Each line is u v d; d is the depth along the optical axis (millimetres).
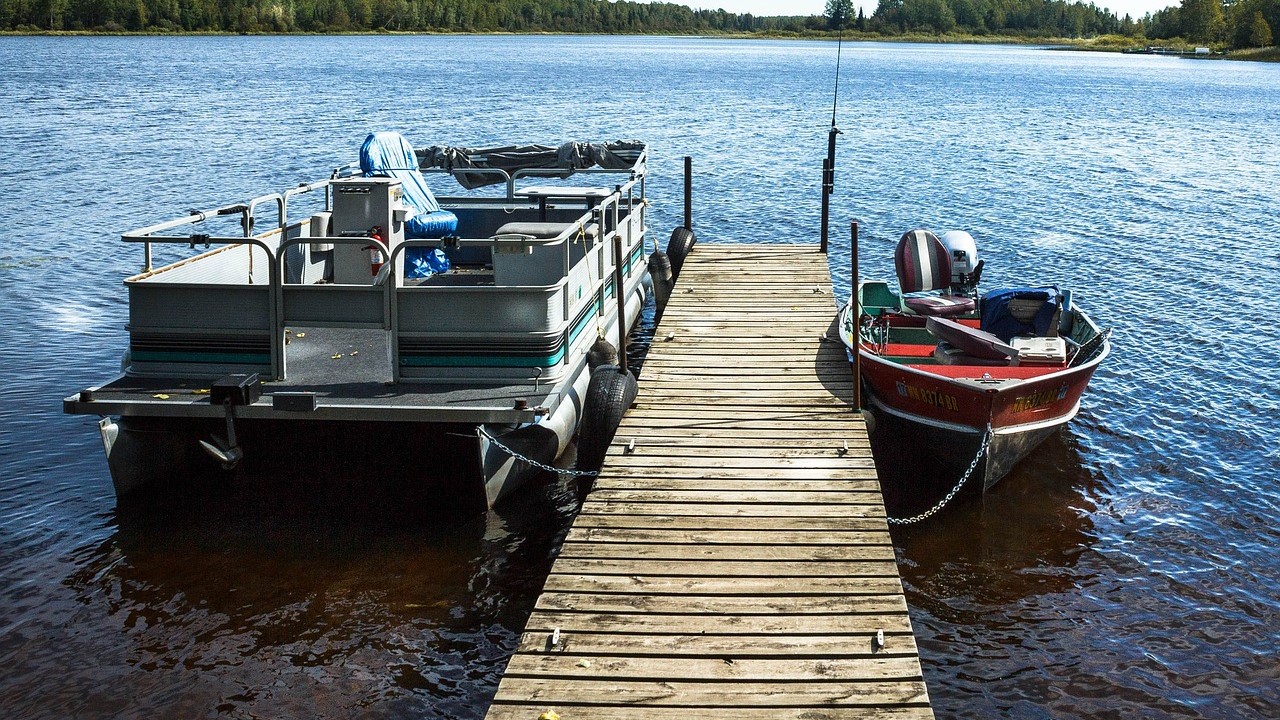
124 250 21688
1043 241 24094
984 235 24734
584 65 117688
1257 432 12711
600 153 16047
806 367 12242
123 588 8727
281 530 9773
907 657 6457
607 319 13078
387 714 7266
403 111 55094
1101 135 49625
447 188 33469
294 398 9289
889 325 12906
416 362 10008
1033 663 8055
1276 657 8141
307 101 60250
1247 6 179500
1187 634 8453
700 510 8547
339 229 12859
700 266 17312
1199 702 7594
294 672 7676
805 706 5992
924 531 10180
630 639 6668
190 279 10875
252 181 30578
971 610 8789
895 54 197250
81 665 7676
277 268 9859
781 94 73125
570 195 15641
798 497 8773
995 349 11234
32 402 13078
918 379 10742
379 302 9906
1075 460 11914
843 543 7961
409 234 13961
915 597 8977
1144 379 14547
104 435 9750
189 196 27953
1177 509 10711
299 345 11305
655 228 25359
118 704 7258
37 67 89812
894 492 11062
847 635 6711
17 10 181000
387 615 8422
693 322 14078
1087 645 8297
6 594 8586
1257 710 7508
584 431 10422
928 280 13828
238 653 7883
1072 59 175625
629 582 7387
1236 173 36656
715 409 10883
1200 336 16531
